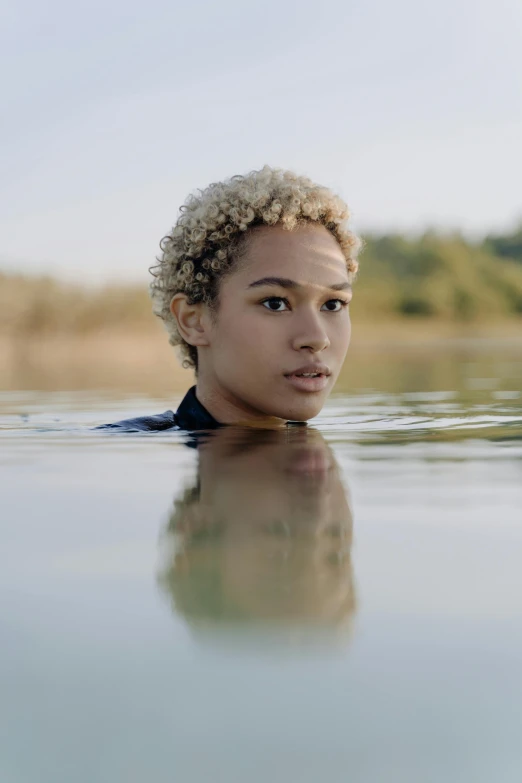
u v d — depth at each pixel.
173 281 2.43
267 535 0.95
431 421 2.44
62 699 0.53
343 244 2.40
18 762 0.46
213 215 2.27
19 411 3.15
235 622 0.65
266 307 2.23
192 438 2.06
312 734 0.48
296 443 1.91
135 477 1.42
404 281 25.66
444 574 0.79
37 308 13.88
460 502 1.16
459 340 16.50
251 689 0.53
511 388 3.89
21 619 0.67
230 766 0.45
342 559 0.84
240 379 2.27
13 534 0.99
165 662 0.58
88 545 0.92
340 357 2.30
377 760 0.46
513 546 0.90
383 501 1.16
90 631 0.64
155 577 0.78
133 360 9.66
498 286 26.14
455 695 0.53
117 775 0.44
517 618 0.66
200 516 1.07
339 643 0.61
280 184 2.29
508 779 0.44
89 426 2.52
